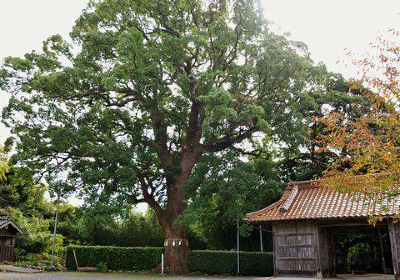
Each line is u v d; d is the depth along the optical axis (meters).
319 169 23.48
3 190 31.44
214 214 23.06
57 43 20.64
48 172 19.47
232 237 24.05
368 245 20.66
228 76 19.97
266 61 18.38
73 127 20.02
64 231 31.64
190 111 22.38
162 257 20.05
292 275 14.22
